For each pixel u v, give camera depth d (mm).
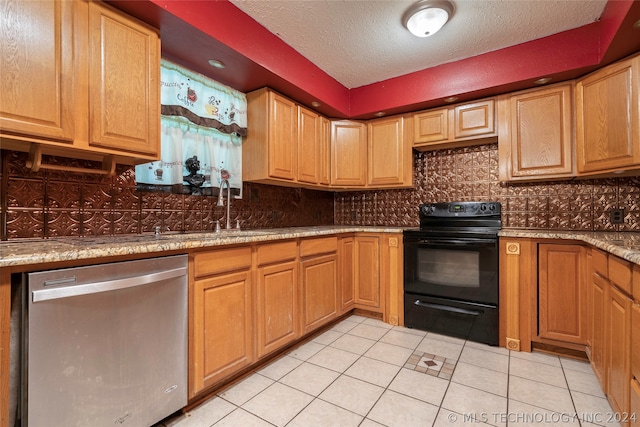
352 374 1863
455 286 2426
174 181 2025
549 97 2344
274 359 2057
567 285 2059
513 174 2467
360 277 2857
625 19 1589
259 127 2422
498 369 1922
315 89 2586
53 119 1274
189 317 1502
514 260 2223
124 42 1488
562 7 1851
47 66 1261
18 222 1433
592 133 2121
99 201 1710
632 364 1200
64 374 1088
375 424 1415
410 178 2973
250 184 2646
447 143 2818
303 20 1994
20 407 1014
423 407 1538
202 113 2154
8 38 1171
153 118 1604
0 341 971
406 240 2641
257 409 1531
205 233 2092
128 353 1261
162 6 1481
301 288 2238
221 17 1773
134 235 1818
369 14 1926
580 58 2064
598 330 1654
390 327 2646
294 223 3123
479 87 2424
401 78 2781
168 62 1958
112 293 1209
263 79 2254
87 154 1517
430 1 1787
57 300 1067
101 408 1184
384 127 3098
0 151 1390
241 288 1772
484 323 2305
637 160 1859
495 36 2168
